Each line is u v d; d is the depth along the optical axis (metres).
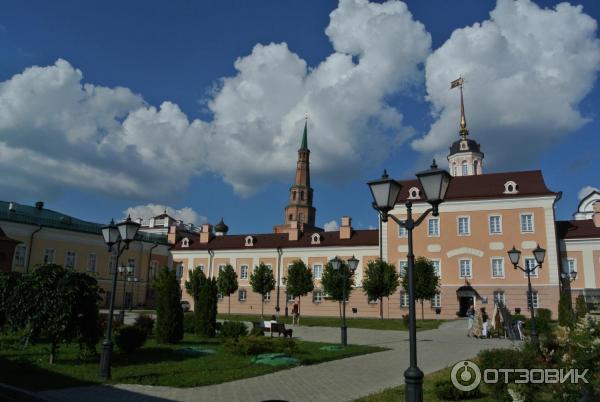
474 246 46.00
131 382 12.68
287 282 50.97
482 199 46.47
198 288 27.61
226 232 91.31
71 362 15.58
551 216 44.09
